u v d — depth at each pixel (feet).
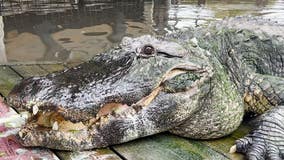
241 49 6.12
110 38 9.72
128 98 4.99
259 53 6.22
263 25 6.52
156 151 5.21
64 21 11.29
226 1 13.65
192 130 5.45
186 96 5.23
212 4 13.14
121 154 5.12
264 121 5.32
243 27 6.30
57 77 5.03
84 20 11.37
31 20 11.31
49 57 8.39
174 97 5.19
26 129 5.04
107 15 11.93
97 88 4.91
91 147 5.06
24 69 7.23
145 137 5.43
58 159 4.95
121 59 5.18
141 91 5.03
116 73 5.06
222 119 5.49
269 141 5.23
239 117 5.66
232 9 12.32
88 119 4.92
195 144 5.43
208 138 5.54
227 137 5.63
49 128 5.00
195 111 5.33
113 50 5.33
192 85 5.24
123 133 5.12
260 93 5.82
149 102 5.15
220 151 5.31
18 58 8.23
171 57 5.20
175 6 12.82
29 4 12.95
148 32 10.11
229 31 6.14
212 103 5.42
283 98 5.71
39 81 4.95
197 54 5.38
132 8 12.69
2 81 6.68
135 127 5.13
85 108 4.80
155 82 5.08
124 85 4.99
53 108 4.76
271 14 11.59
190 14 11.71
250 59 6.15
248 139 5.28
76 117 4.80
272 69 6.27
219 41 5.98
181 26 10.47
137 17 11.59
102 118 5.04
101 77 5.02
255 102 5.90
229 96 5.56
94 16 11.82
